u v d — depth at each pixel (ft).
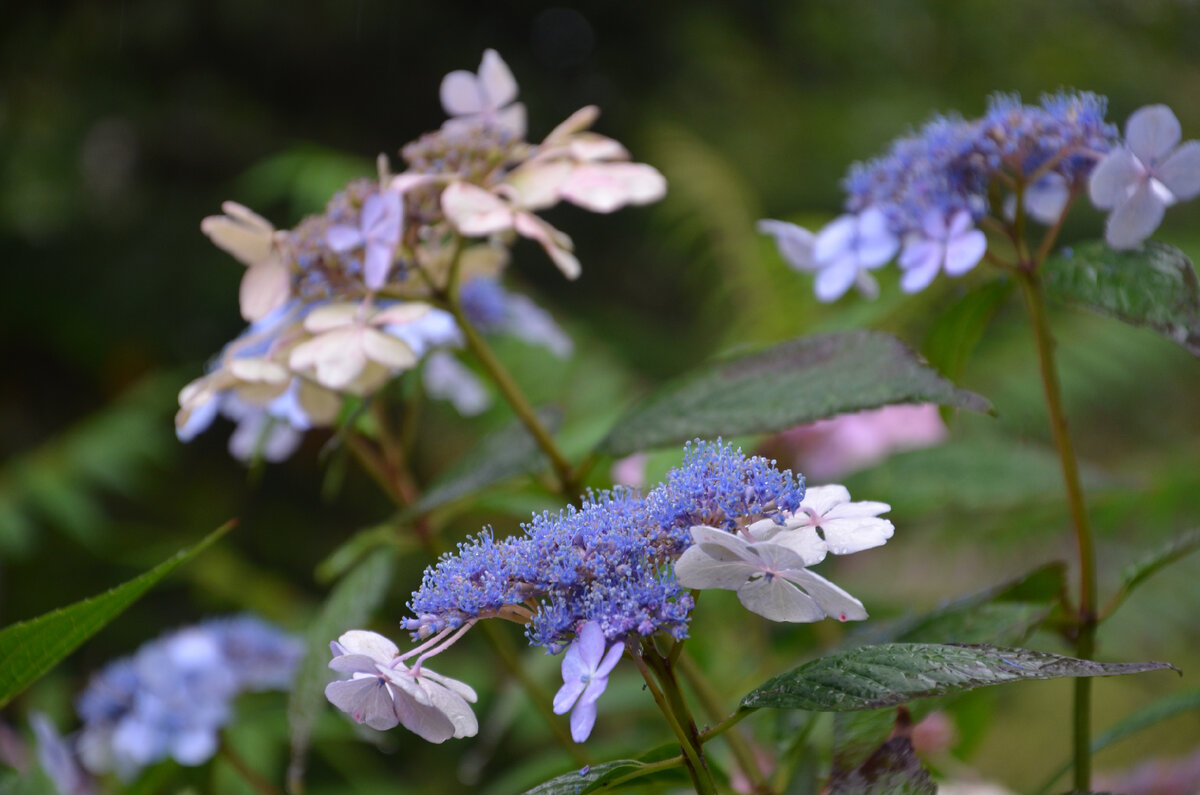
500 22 12.66
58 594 9.52
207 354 11.13
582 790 2.29
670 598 2.25
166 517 10.43
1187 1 13.99
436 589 2.28
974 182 2.61
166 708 3.31
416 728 2.28
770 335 5.86
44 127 11.23
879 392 2.48
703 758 2.29
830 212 11.88
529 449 2.79
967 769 3.19
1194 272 2.49
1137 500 4.56
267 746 4.68
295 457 10.67
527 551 2.27
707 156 8.39
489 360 2.74
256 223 2.67
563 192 2.66
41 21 11.58
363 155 12.28
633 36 12.93
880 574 6.00
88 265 11.16
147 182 11.49
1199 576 5.74
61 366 11.88
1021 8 13.71
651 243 11.48
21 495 6.80
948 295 4.48
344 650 2.28
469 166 2.69
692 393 2.60
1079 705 2.61
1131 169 2.49
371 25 11.90
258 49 11.92
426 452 9.11
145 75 11.75
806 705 2.25
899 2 13.69
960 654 2.26
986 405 2.44
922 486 2.85
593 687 2.20
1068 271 2.56
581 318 10.43
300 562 10.57
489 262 2.88
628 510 2.28
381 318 2.60
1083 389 6.00
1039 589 2.57
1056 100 2.63
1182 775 2.82
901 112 12.50
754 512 2.27
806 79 13.48
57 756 3.26
